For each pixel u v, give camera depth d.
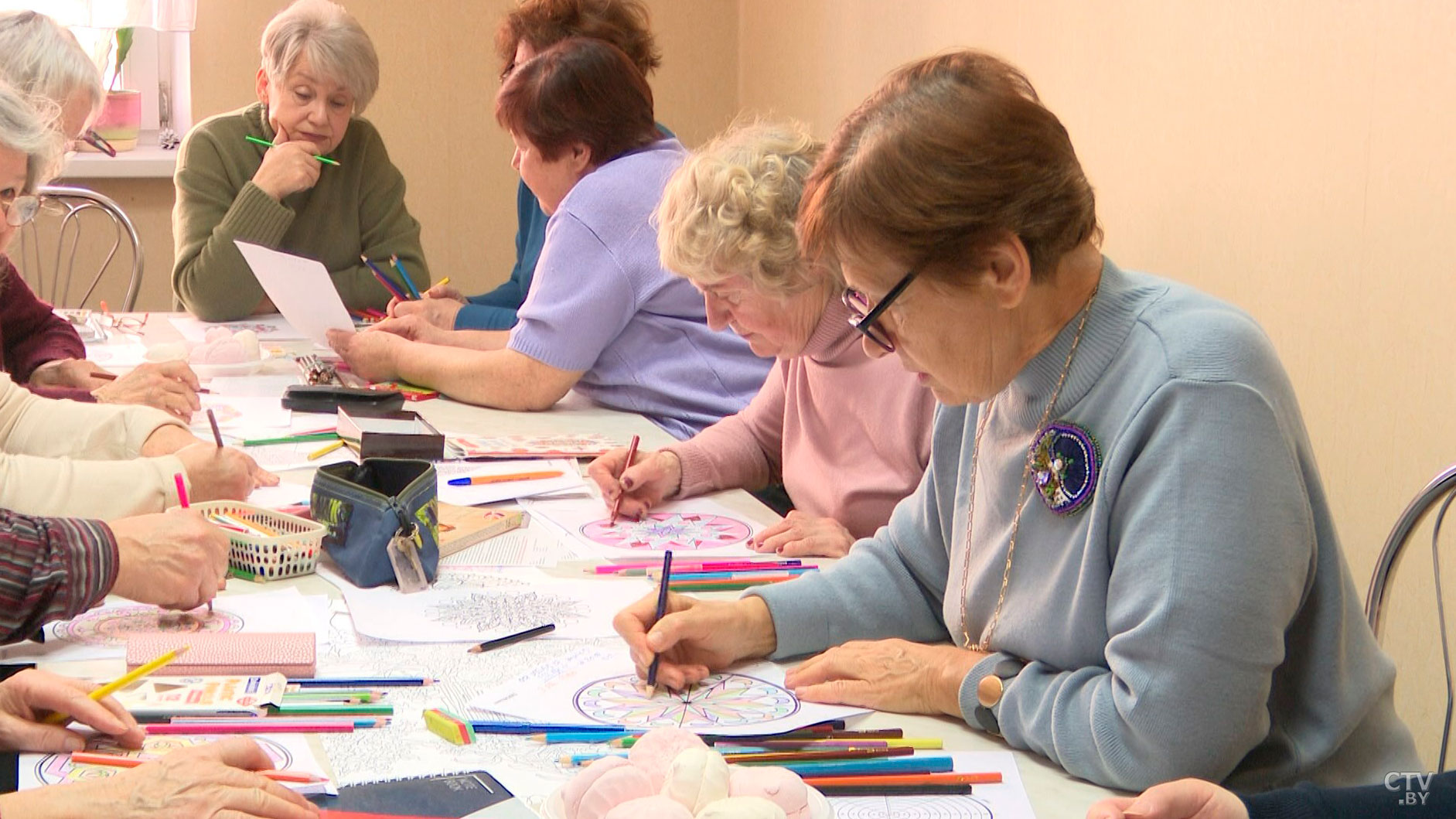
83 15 3.62
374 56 3.16
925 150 1.00
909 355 1.11
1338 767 1.15
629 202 2.29
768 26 4.11
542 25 2.58
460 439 2.10
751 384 2.31
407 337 2.66
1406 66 1.82
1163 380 1.05
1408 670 1.90
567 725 1.12
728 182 1.59
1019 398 1.16
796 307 1.68
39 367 2.43
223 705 1.12
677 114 4.38
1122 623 1.04
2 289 2.38
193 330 2.96
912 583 1.35
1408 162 1.82
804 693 1.19
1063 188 1.03
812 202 1.08
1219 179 2.17
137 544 1.31
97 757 1.02
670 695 1.19
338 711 1.13
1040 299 1.09
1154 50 2.31
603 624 1.36
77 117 2.66
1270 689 1.06
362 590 1.45
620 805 0.82
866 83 3.42
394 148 4.17
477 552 1.60
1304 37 1.99
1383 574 1.37
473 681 1.21
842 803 1.00
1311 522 1.06
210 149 3.12
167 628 1.31
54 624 1.32
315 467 1.94
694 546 1.66
